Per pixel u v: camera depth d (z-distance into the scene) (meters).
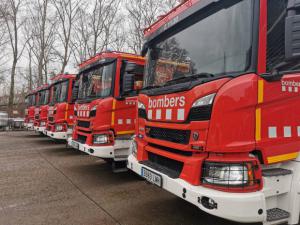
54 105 10.28
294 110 3.12
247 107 2.78
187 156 3.16
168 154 3.46
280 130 2.99
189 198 2.90
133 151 4.53
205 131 2.88
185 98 3.18
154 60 4.35
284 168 3.09
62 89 10.44
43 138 15.27
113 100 6.12
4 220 4.17
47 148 11.40
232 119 2.75
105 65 6.41
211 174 2.84
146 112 4.11
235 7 3.02
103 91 6.36
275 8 3.01
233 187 2.72
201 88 2.97
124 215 4.36
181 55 3.71
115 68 6.20
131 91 6.10
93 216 4.32
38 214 4.39
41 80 26.94
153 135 3.89
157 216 4.32
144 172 3.80
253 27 2.83
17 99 33.75
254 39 2.81
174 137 3.37
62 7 24.55
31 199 5.09
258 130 2.83
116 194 5.38
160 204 4.84
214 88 2.85
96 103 6.07
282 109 3.02
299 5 2.48
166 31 4.05
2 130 20.42
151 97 3.95
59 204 4.84
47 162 8.48
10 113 25.73
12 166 7.89
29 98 17.61
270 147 2.90
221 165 2.79
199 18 3.48
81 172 7.16
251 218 2.63
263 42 2.83
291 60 2.57
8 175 6.85
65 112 9.93
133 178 6.54
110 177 6.64
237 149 2.74
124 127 6.26
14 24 26.50
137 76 6.00
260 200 2.67
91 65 6.92
